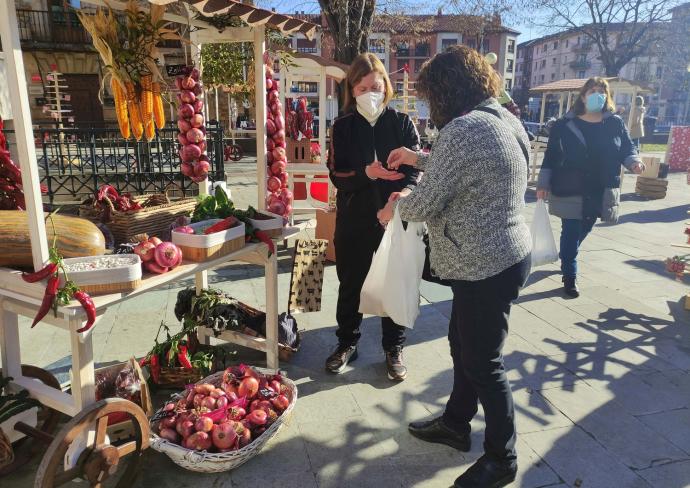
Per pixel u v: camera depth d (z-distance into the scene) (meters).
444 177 1.86
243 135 17.91
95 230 2.10
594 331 3.73
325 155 6.73
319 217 5.40
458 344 2.30
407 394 2.93
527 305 4.21
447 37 47.06
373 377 3.11
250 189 9.82
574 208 4.17
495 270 1.92
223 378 2.60
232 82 4.15
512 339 3.60
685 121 52.47
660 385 3.03
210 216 2.70
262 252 2.79
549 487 2.21
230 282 4.78
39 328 3.64
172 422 2.30
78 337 1.82
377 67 2.78
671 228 7.01
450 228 1.97
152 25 2.41
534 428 2.62
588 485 2.23
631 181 11.49
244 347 3.45
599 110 4.00
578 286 4.66
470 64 1.98
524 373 3.15
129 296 1.91
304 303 3.82
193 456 2.12
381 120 2.87
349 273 3.03
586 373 3.16
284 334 3.30
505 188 1.88
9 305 2.08
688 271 4.50
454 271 1.98
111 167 8.68
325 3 7.12
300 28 2.99
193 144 3.09
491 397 2.06
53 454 1.77
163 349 2.87
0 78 3.63
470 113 1.91
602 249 5.94
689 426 2.65
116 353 3.33
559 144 4.14
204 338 3.23
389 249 2.62
